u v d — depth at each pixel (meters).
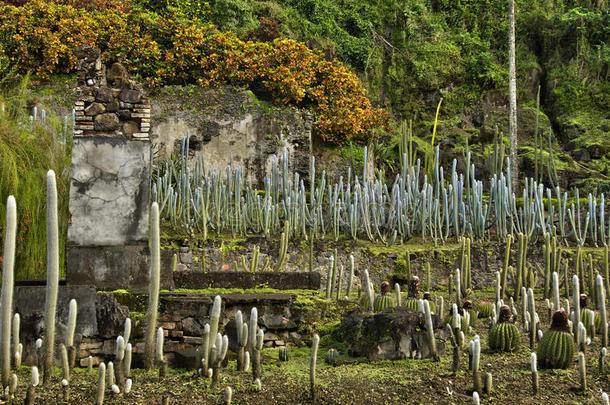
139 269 5.68
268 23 16.86
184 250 8.80
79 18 13.84
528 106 19.33
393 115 18.95
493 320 6.23
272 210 9.40
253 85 14.12
